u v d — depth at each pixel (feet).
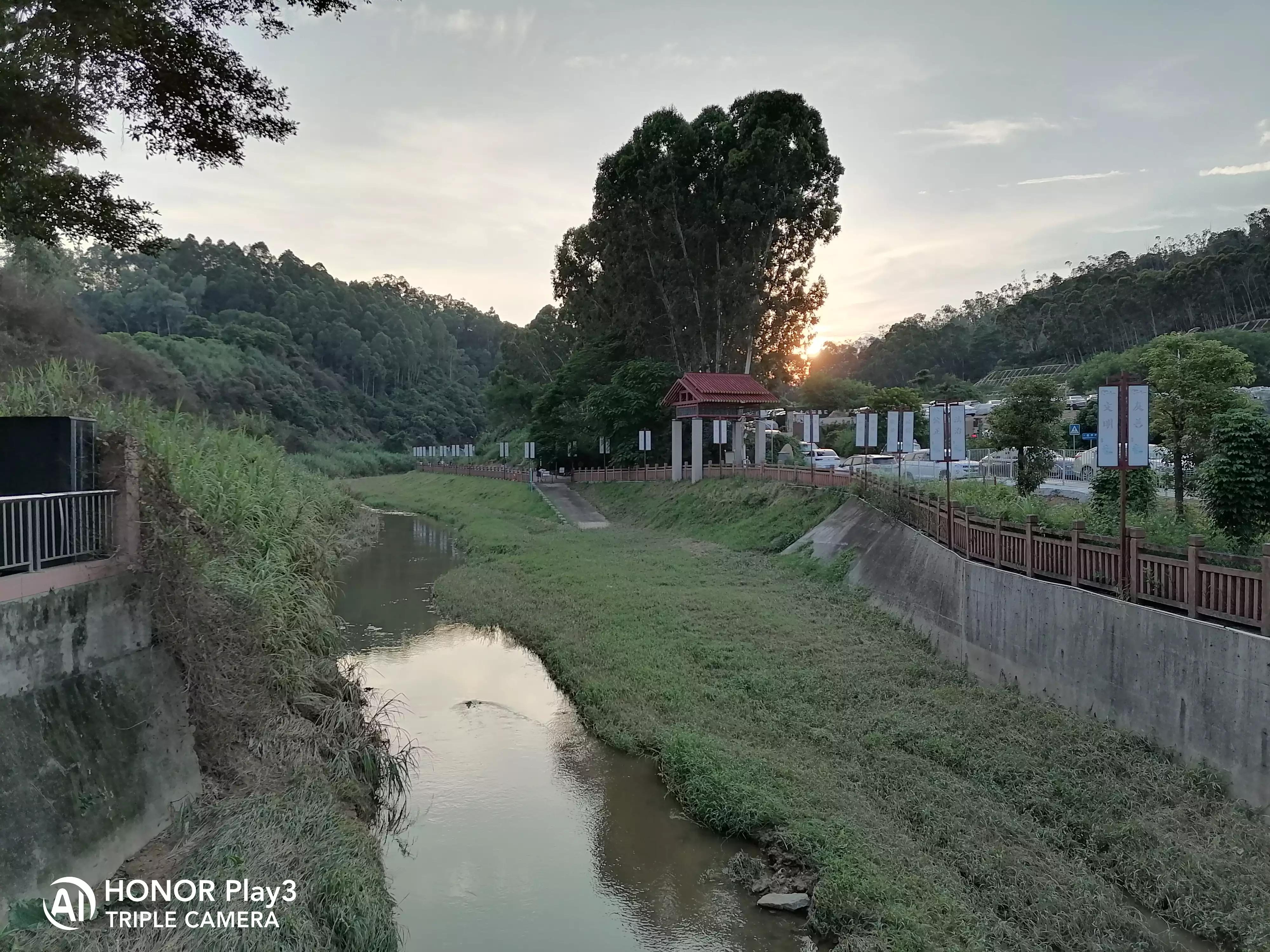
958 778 34.37
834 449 173.58
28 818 21.83
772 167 137.28
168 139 37.60
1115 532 46.14
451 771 40.19
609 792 37.63
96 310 317.83
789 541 90.27
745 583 77.00
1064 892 25.88
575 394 188.14
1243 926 23.70
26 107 31.12
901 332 353.31
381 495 224.94
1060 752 35.04
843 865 27.99
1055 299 296.51
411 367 421.59
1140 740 34.53
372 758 35.76
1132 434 37.47
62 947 19.66
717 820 33.53
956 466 111.34
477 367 518.78
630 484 156.97
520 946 26.32
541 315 268.41
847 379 285.43
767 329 156.66
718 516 111.86
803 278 150.82
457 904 28.81
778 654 53.16
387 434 354.33
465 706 49.78
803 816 31.94
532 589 79.66
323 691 38.93
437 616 74.64
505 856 32.12
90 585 26.53
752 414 136.26
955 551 54.80
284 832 26.84
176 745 29.14
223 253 411.54
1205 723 31.27
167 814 27.43
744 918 27.66
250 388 259.19
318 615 41.98
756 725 42.34
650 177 147.95
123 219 36.73
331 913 23.63
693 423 137.18
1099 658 37.78
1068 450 109.19
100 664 26.81
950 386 228.22
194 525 34.42
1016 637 44.55
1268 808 28.12
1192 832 28.32
